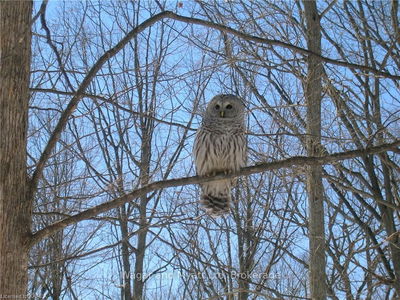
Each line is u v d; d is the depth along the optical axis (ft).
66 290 45.42
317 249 32.76
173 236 39.42
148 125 40.32
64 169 37.55
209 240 41.60
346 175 41.34
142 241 43.88
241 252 41.98
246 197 43.34
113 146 39.86
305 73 36.52
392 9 37.11
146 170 35.99
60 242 41.01
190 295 42.55
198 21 24.71
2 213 19.65
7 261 19.42
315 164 23.53
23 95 20.33
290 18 36.68
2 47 20.18
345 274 37.45
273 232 40.73
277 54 34.83
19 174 20.01
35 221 40.91
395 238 37.65
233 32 25.31
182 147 39.50
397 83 36.60
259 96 37.27
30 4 20.75
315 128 32.30
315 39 33.81
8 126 19.95
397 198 39.32
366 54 39.29
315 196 32.91
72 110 22.21
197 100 37.96
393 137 31.76
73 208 30.83
